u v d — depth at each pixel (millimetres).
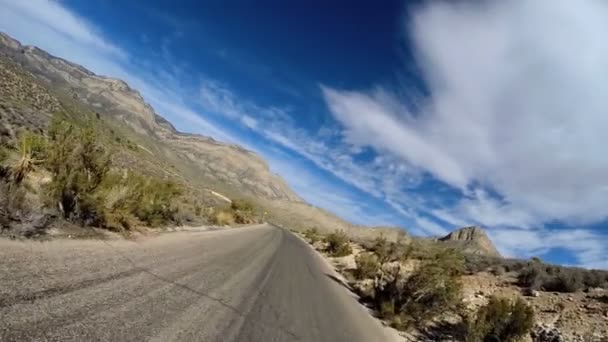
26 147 7977
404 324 13570
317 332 8078
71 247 6730
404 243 20062
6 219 6539
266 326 6816
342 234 42312
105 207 9312
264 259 16344
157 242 10453
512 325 12453
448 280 15633
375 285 18719
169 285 6785
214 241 15539
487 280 21594
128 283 5969
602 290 17422
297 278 14672
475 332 12672
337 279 20672
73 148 8844
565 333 12992
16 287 4277
